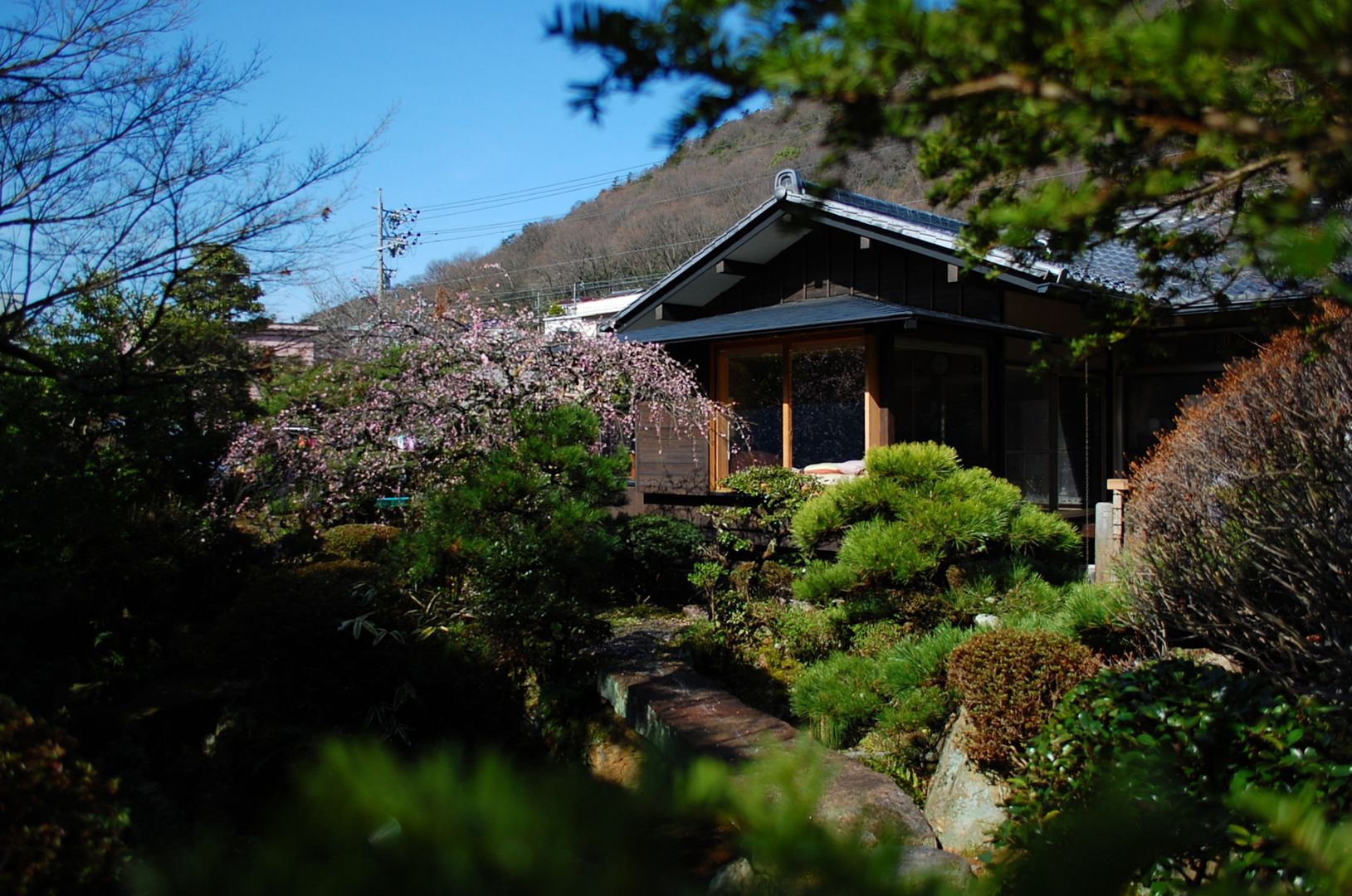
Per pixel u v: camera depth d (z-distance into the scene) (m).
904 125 1.27
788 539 8.57
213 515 8.33
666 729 5.07
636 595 8.97
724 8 1.18
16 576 6.08
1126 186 1.34
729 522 8.86
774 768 0.75
